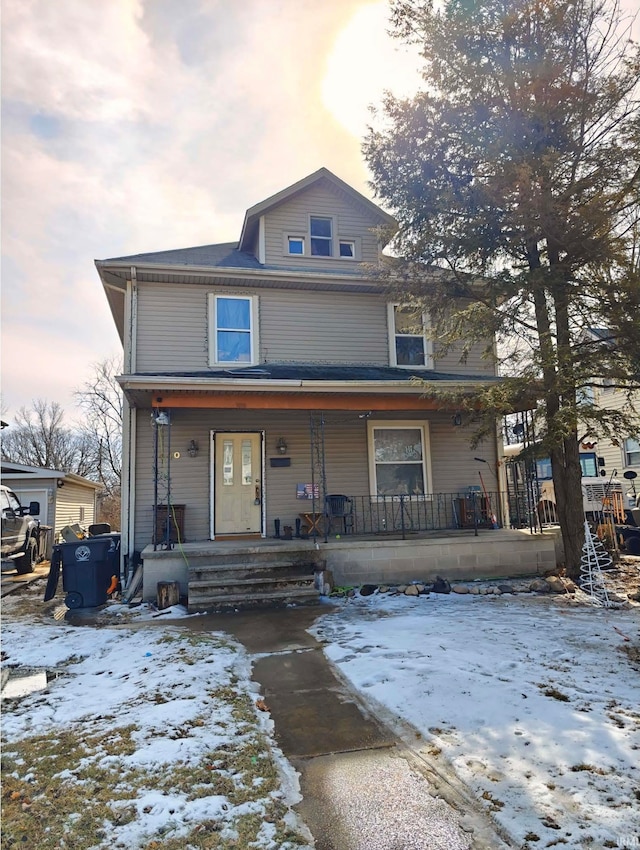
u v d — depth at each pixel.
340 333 11.91
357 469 11.48
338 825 2.58
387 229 9.79
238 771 3.11
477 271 9.34
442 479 11.95
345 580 8.89
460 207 8.70
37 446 42.03
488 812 2.62
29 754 3.36
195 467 10.58
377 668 4.82
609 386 8.70
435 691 4.21
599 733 3.40
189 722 3.76
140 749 3.37
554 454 9.23
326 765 3.19
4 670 5.16
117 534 10.16
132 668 5.07
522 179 7.59
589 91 8.20
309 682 4.62
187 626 6.72
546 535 9.80
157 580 8.29
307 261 12.09
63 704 4.21
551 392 8.22
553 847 2.34
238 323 11.35
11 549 11.47
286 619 6.95
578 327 8.98
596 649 5.29
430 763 3.16
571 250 8.30
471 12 8.55
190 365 10.88
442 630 6.07
